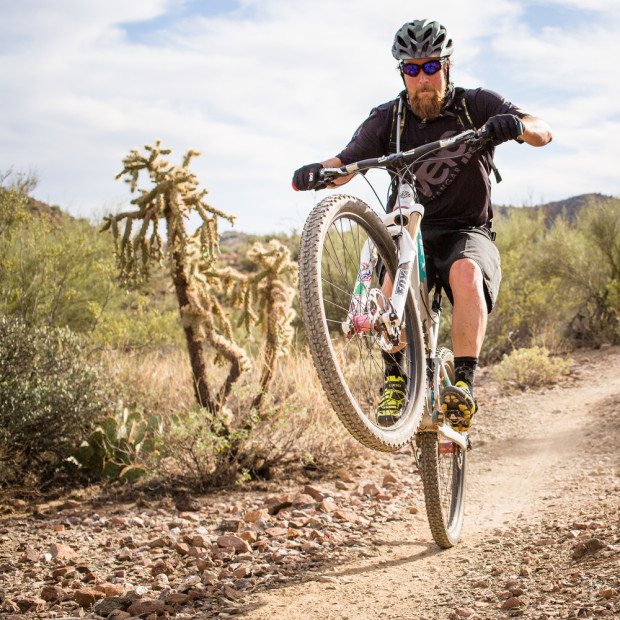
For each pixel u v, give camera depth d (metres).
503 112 3.11
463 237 3.24
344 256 2.86
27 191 10.19
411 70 3.09
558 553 3.13
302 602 2.97
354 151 3.34
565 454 6.66
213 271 6.14
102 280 11.12
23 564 3.72
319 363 2.45
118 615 2.86
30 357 6.27
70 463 6.10
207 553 3.80
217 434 5.91
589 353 14.44
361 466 6.52
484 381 12.30
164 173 5.80
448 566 3.38
